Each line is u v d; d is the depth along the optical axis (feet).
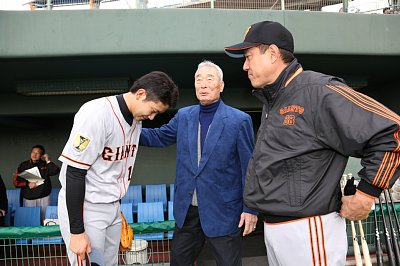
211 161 7.29
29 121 20.29
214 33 12.55
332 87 4.36
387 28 13.60
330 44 13.29
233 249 7.57
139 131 6.41
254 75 4.92
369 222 10.81
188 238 7.78
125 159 6.15
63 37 12.06
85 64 13.56
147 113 5.81
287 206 4.58
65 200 5.72
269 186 4.71
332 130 4.30
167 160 24.09
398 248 9.27
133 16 12.23
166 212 19.67
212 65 7.33
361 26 13.46
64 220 5.87
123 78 16.40
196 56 13.17
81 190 5.44
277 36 4.74
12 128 23.44
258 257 14.71
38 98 18.30
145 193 22.56
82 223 5.53
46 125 22.76
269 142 4.75
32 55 12.03
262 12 12.73
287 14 12.93
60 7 14.83
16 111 18.35
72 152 5.33
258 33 4.80
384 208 10.09
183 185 7.59
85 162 5.40
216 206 7.39
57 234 9.72
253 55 4.87
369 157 4.10
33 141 23.61
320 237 4.51
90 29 12.12
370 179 4.06
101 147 5.59
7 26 11.89
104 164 5.85
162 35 12.36
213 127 7.32
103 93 17.90
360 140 4.03
